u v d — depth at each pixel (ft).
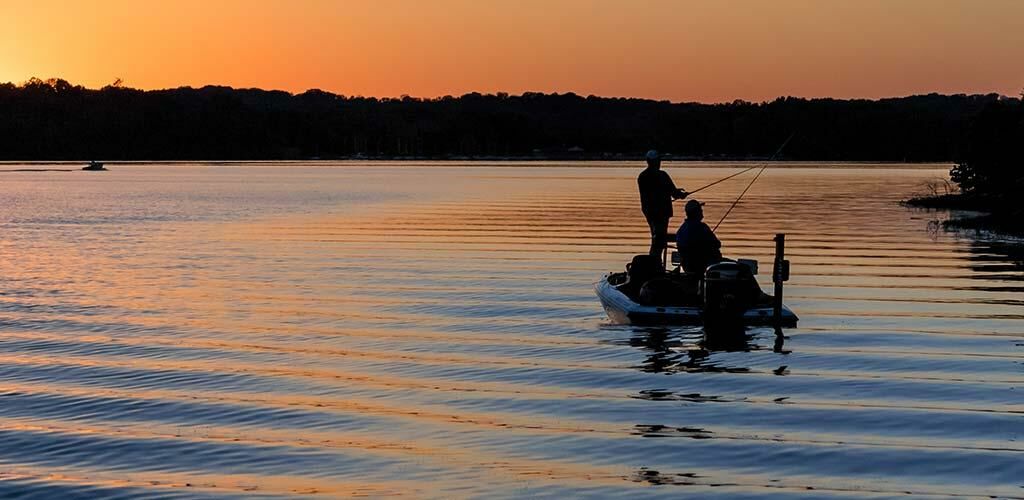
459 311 66.85
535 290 75.97
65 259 96.22
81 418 41.88
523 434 39.37
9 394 45.57
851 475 34.68
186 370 50.24
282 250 104.32
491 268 89.04
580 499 32.65
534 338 57.47
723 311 55.47
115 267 90.07
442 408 43.14
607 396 44.60
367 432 39.86
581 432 39.52
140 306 69.00
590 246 107.55
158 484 34.35
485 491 33.45
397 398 44.86
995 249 103.96
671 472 35.09
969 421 40.68
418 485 34.04
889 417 41.24
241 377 48.80
